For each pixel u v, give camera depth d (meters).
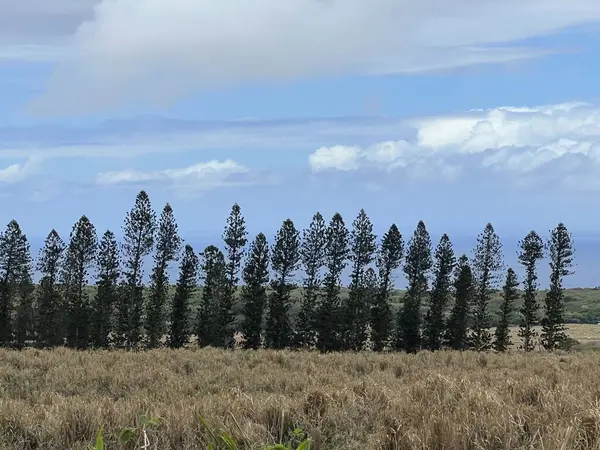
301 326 54.59
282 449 5.67
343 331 54.34
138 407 7.88
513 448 6.09
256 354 17.25
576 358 17.25
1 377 11.92
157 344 53.94
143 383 11.68
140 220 55.44
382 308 54.47
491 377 11.76
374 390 8.64
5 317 53.72
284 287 54.56
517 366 15.46
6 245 53.62
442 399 8.09
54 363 14.46
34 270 55.56
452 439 6.08
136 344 54.44
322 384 11.06
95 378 12.19
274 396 8.41
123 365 14.14
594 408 6.86
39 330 54.78
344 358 16.80
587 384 9.87
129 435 6.14
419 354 18.67
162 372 12.72
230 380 12.23
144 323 55.44
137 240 55.56
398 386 10.16
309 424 7.34
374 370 14.22
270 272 54.22
